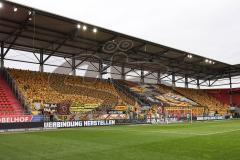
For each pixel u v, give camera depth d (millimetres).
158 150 12172
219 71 62312
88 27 31734
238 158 10172
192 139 16656
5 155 11281
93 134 20797
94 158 10391
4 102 30031
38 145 14266
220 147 13008
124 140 16375
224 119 54375
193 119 46656
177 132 22297
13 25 29672
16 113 28516
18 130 25469
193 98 58562
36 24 30000
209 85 68812
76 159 10250
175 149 12445
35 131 24391
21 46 36281
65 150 12430
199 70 59312
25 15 27484
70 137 18469
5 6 25234
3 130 24531
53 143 15094
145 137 18172
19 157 10781
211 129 25734
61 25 30703
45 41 35312
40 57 38750
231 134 20047
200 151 11812
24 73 36812
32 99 32719
